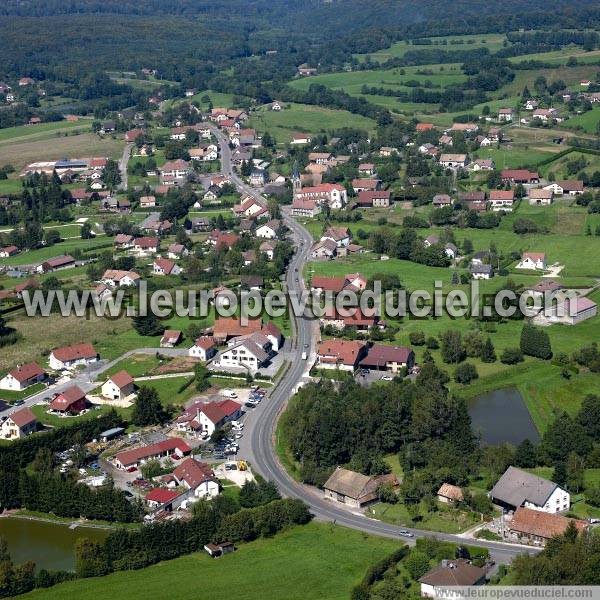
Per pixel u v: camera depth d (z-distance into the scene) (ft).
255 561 499.10
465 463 576.20
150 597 469.16
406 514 540.11
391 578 469.57
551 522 504.84
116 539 502.38
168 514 545.44
